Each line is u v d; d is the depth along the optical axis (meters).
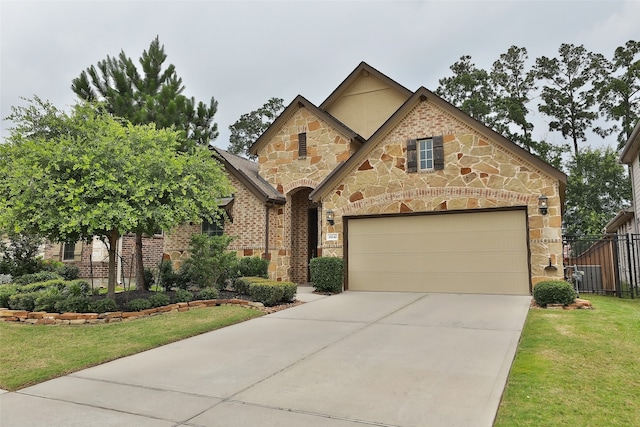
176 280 13.29
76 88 14.66
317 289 13.44
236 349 7.00
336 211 14.03
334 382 5.25
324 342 7.24
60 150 8.85
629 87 36.41
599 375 5.19
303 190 17.55
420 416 4.19
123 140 10.10
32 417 4.42
